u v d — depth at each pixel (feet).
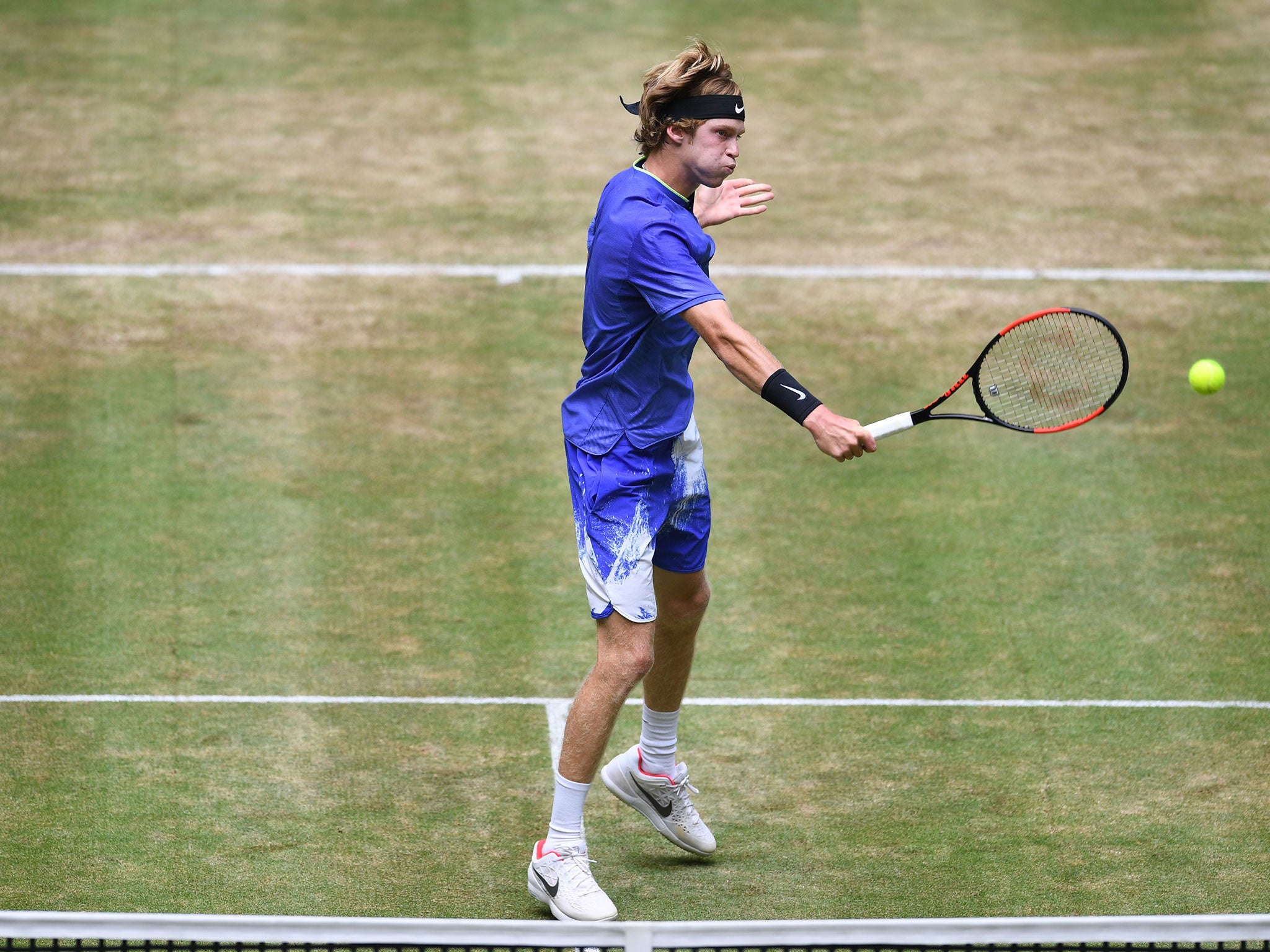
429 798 64.28
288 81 161.07
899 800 64.39
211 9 176.96
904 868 58.65
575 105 158.20
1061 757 68.39
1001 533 93.91
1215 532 94.07
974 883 57.57
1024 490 99.76
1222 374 69.15
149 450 102.83
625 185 52.65
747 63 166.09
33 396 109.50
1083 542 92.84
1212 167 147.84
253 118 153.79
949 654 79.30
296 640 79.97
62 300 123.13
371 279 128.47
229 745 68.74
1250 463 103.45
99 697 73.15
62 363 114.32
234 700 73.31
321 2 180.04
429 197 141.38
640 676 53.72
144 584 85.81
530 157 148.56
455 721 71.72
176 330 119.96
